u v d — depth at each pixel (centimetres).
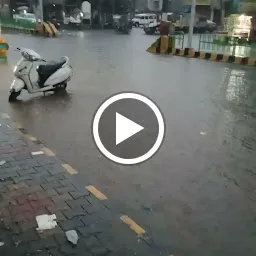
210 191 411
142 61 1548
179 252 304
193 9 1875
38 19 3222
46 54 1647
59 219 336
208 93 942
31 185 400
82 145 537
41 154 488
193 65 1488
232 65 1535
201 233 332
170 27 2592
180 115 721
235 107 802
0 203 360
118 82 1041
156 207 373
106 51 1880
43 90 854
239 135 610
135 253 296
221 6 3628
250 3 2388
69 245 301
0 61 1394
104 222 336
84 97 848
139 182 427
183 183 429
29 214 342
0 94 859
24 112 709
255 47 1838
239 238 327
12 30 3259
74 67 1304
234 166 481
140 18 4522
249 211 371
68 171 441
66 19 3947
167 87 998
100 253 293
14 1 4184
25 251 292
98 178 431
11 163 455
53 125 629
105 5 4134
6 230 317
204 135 604
